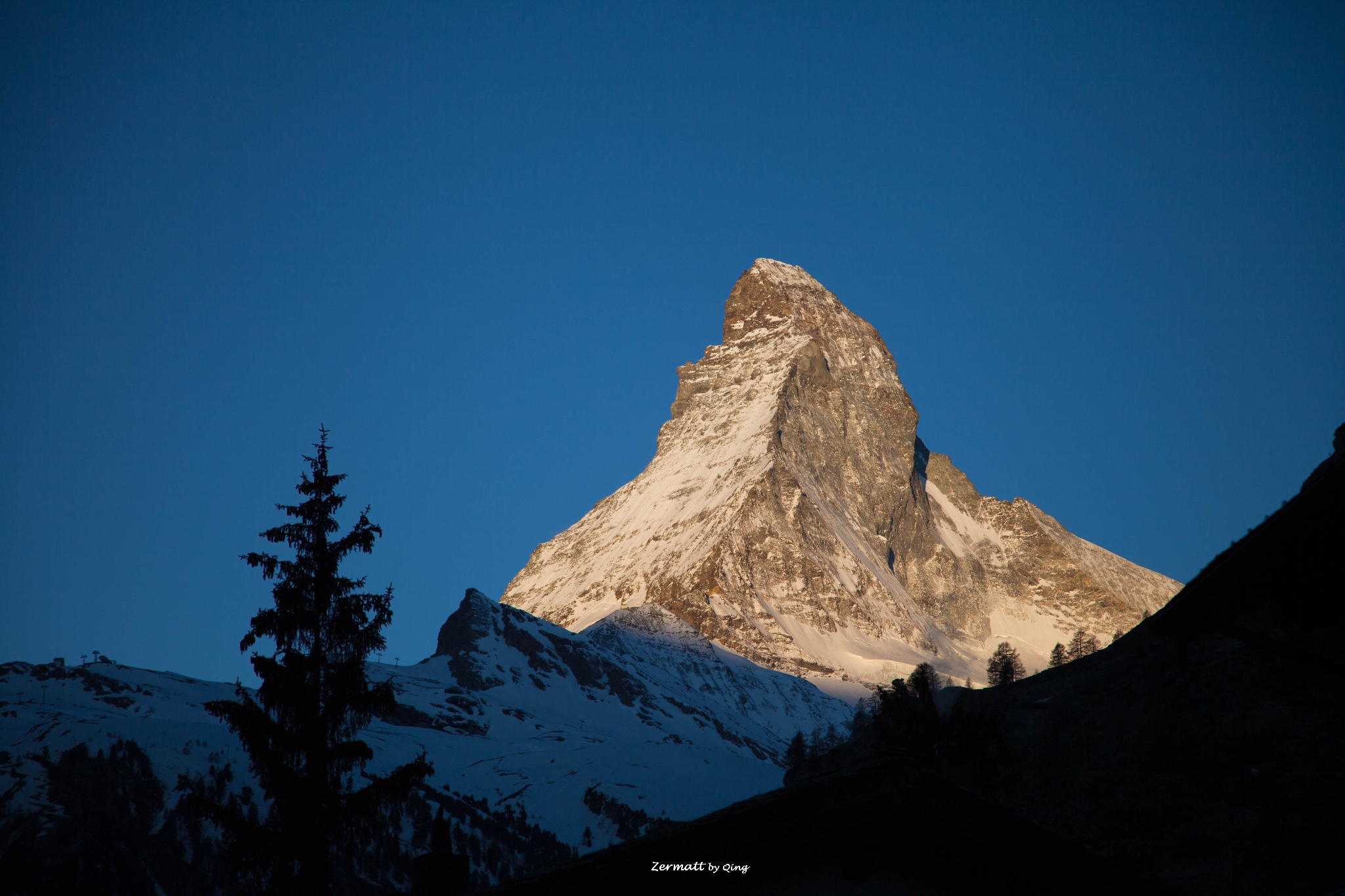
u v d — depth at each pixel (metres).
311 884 48.44
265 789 50.81
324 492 56.34
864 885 21.67
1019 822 22.27
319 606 53.84
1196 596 24.25
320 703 52.31
